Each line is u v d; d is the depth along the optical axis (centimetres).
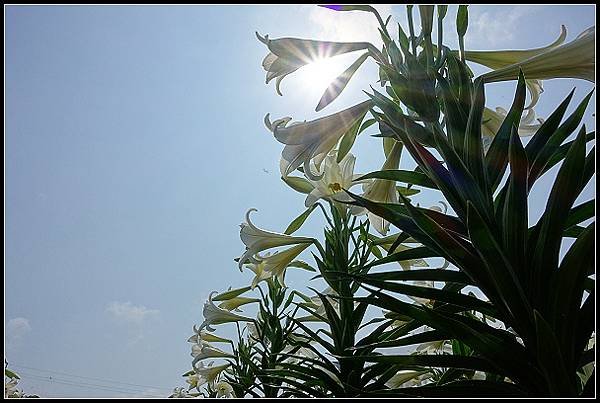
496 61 58
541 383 37
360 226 70
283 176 75
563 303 37
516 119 43
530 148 43
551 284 37
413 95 45
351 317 65
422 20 49
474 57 59
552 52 49
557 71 50
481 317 69
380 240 70
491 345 38
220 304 105
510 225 39
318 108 60
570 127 43
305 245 82
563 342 37
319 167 72
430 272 44
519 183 38
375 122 60
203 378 120
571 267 36
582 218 42
